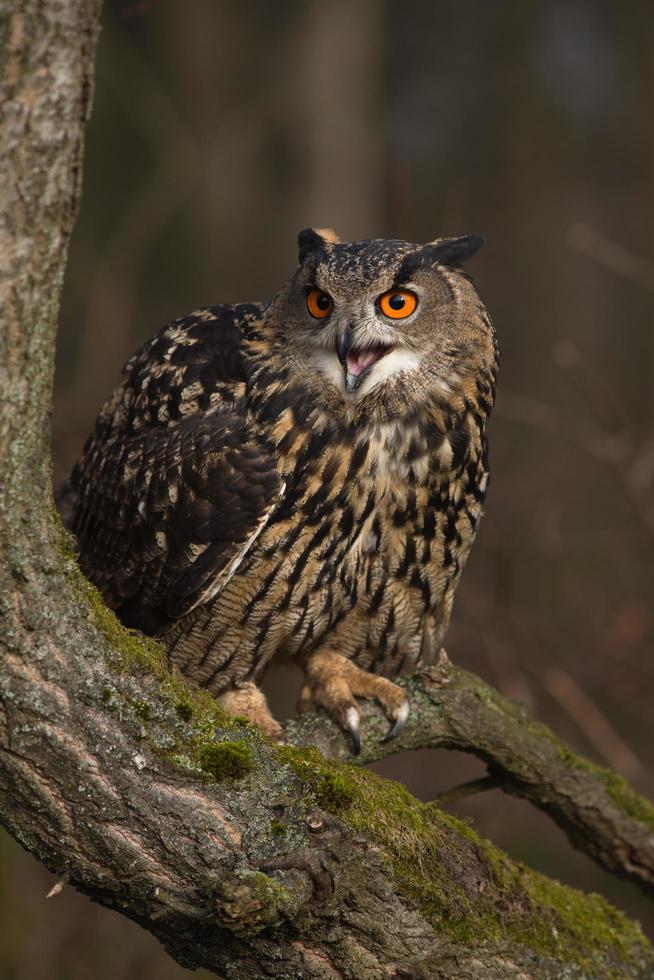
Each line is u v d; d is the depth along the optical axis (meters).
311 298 7.46
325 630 7.80
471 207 23.25
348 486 7.38
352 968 5.60
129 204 18.70
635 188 23.08
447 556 7.89
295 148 22.36
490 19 24.34
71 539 5.27
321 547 7.42
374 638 8.01
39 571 5.05
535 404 15.95
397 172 20.67
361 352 7.23
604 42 24.06
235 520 7.24
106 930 13.46
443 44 24.52
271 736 7.32
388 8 24.91
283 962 5.50
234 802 5.36
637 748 14.70
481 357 7.70
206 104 22.89
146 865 5.29
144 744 5.25
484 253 22.80
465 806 14.57
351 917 5.54
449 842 6.11
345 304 7.30
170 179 18.02
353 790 5.63
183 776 5.29
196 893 5.35
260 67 23.42
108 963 13.27
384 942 5.64
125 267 17.56
